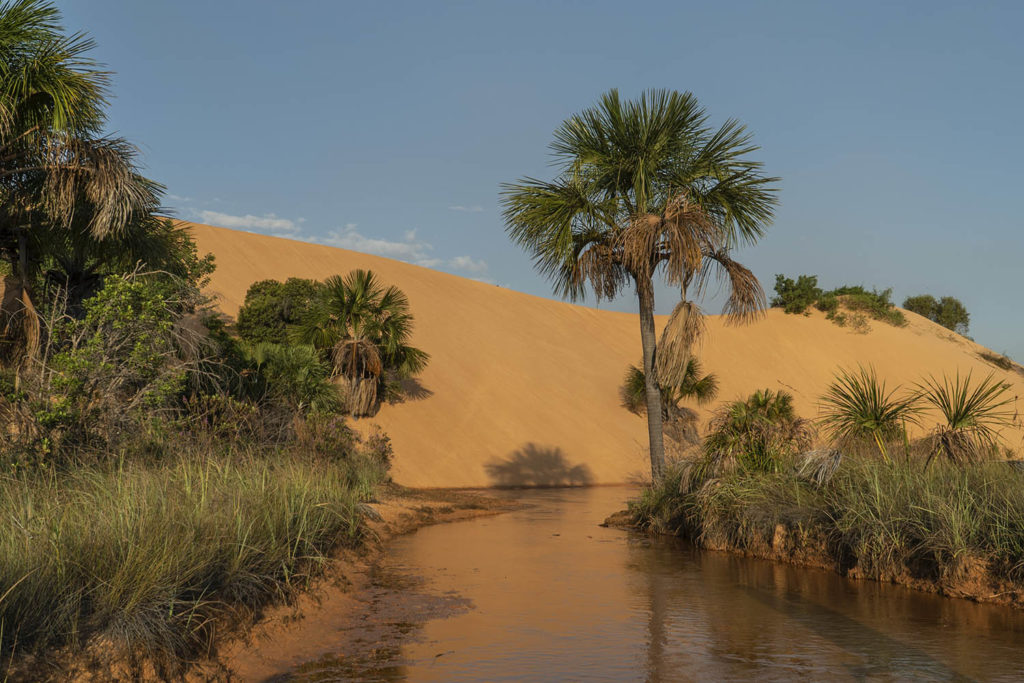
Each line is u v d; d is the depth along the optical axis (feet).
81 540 18.72
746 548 38.58
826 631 22.27
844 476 35.24
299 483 34.63
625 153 53.21
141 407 37.96
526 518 58.85
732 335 182.50
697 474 44.70
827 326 188.24
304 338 106.32
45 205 39.91
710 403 147.84
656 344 54.70
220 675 17.52
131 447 34.37
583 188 53.67
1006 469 31.37
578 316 198.29
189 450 35.45
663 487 49.93
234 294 150.10
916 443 38.17
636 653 19.85
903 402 37.60
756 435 43.60
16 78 37.14
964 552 27.32
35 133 39.09
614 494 89.56
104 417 34.94
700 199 53.57
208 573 20.99
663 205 53.83
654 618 24.04
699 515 42.70
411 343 148.25
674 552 39.42
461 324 168.14
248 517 25.82
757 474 40.98
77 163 39.24
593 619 23.90
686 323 50.96
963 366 177.78
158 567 18.29
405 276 193.98
